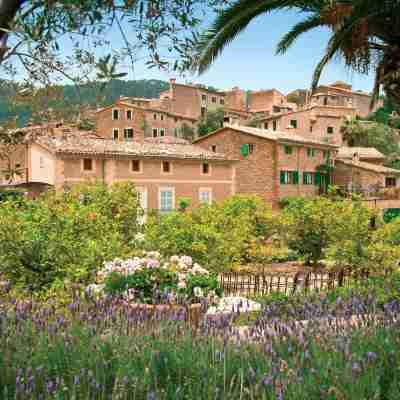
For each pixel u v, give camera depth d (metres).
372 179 43.72
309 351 3.57
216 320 4.17
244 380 3.27
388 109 9.35
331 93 79.81
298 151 39.97
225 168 32.25
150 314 4.44
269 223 15.98
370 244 12.93
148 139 54.94
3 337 3.59
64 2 2.46
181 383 3.24
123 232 11.73
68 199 11.14
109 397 3.04
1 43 2.42
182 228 10.82
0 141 3.16
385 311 4.39
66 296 6.25
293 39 9.73
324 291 7.29
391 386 3.07
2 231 7.25
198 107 82.81
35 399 2.88
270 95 90.44
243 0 8.27
